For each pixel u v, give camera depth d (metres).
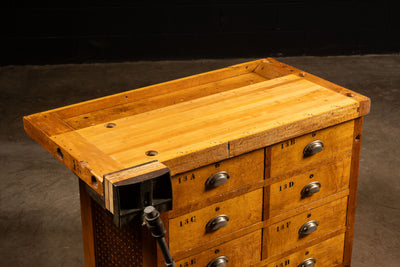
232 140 1.97
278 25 6.06
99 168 1.79
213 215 2.10
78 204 3.58
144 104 2.37
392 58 6.15
